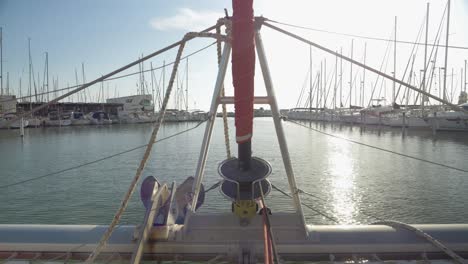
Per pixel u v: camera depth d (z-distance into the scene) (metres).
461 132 40.09
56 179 17.66
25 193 14.70
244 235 3.72
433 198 13.55
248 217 3.71
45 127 63.59
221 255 3.65
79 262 3.79
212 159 23.55
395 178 17.42
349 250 3.69
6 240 3.85
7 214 11.91
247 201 3.71
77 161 24.38
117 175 18.73
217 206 11.95
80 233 3.95
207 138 3.93
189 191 4.41
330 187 15.52
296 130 58.12
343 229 3.88
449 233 3.86
